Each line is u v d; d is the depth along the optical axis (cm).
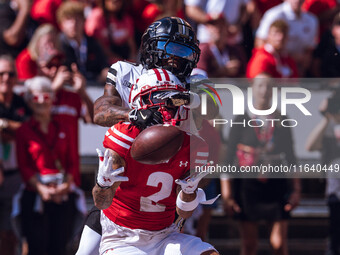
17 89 2047
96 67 2105
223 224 2091
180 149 996
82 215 1852
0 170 1856
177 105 953
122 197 1043
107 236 1074
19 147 1819
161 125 898
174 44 1038
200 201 1046
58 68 1880
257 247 2012
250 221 1817
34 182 1800
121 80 1088
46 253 1814
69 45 2028
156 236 1068
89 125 2131
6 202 1870
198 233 1827
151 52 1050
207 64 2025
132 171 998
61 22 2045
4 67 1880
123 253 1059
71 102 1873
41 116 1817
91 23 2122
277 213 1809
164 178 1011
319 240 2130
